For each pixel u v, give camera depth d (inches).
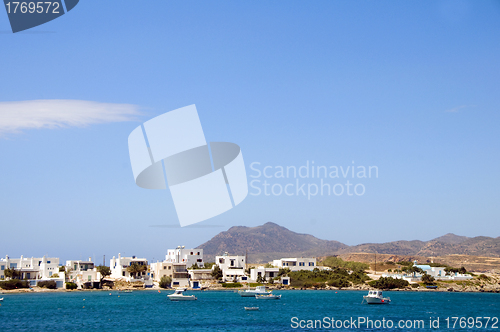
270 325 4335.6
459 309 5772.6
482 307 6038.4
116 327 4170.8
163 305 5930.1
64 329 4050.2
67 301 6309.1
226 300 6643.7
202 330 4057.6
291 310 5472.4
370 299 6245.1
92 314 5002.5
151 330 4037.9
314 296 7391.7
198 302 6343.5
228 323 4443.9
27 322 4411.9
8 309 5388.8
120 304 5979.3
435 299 7165.4
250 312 5255.9
